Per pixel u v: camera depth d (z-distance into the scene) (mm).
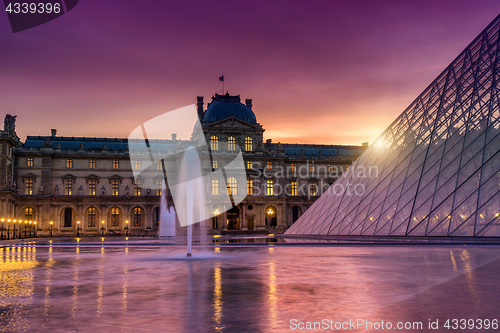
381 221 61969
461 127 61875
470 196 54094
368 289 20453
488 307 16250
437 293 19188
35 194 140375
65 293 20078
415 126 70812
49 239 107562
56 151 145000
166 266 32125
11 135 125000
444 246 48656
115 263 35062
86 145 151875
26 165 141125
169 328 13727
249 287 21484
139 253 47906
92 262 36219
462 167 57406
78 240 97250
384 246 51875
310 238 76375
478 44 71438
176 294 19656
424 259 34406
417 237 55438
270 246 59781
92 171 147625
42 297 19078
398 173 66000
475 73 66750
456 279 23312
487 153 56094
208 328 13703
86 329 13625
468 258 34531
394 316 14961
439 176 59156
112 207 147125
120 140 155250
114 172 148625
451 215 54219
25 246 68562
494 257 35156
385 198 64625
